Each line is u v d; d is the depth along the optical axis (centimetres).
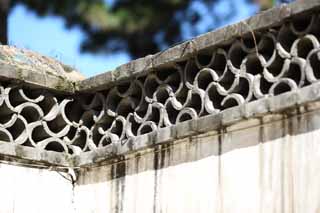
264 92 577
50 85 683
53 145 692
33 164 670
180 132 609
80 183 688
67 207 681
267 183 547
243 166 566
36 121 678
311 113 531
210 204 582
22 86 671
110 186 663
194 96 618
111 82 673
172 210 608
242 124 573
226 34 591
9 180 653
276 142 548
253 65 588
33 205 662
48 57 738
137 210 636
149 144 631
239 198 562
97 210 668
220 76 604
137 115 657
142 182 638
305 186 524
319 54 535
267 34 571
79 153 691
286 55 555
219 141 588
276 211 537
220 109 601
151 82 652
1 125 655
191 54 614
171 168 618
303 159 529
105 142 680
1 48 710
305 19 553
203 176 593
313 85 526
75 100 704
